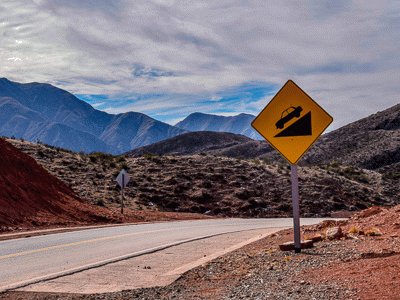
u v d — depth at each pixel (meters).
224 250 13.43
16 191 23.61
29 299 7.84
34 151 43.88
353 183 50.47
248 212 37.88
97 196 35.47
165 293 8.00
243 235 18.33
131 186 40.59
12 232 18.86
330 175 50.94
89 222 24.95
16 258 12.56
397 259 7.21
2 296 8.09
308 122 10.53
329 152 120.12
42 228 20.73
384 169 98.31
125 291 8.27
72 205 26.48
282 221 27.61
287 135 10.63
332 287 6.32
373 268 6.96
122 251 13.85
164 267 10.95
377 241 9.91
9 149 26.75
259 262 10.02
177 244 15.37
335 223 15.19
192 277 9.41
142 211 32.06
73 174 40.50
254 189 42.94
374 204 44.50
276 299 6.23
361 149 113.69
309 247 10.65
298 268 8.27
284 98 10.70
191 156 52.72
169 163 48.38
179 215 32.34
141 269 10.67
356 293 5.86
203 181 43.22
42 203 24.53
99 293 8.17
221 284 8.35
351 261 7.98
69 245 15.23
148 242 16.09
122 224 24.31
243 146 166.88
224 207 38.62
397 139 112.31
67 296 7.98
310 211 39.47
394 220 12.30
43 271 10.67
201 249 14.19
